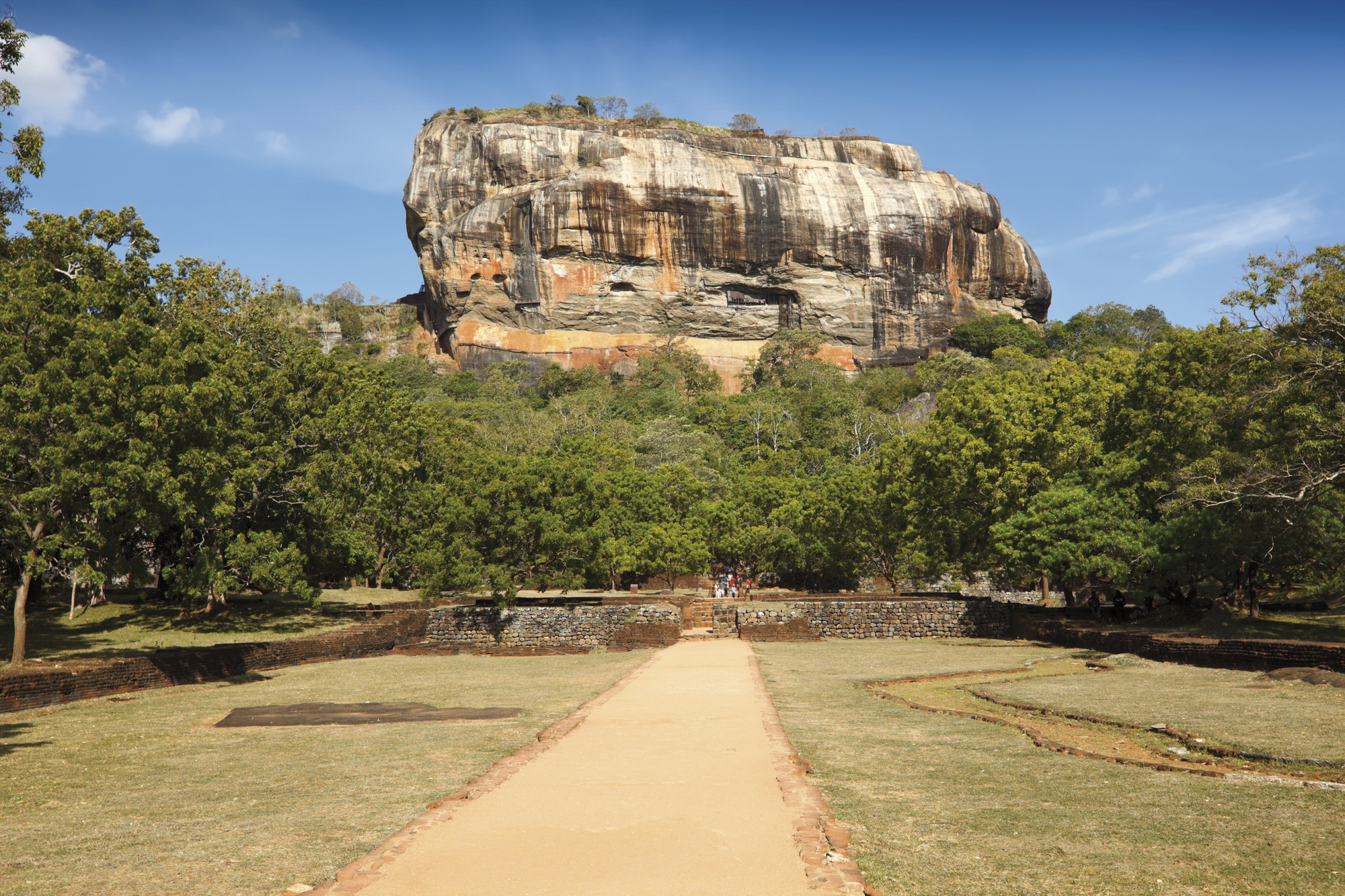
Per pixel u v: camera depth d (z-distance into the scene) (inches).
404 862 299.1
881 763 487.2
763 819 351.6
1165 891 288.8
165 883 295.3
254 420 1323.8
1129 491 1273.4
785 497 2199.8
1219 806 389.4
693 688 797.9
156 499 926.4
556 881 278.8
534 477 1589.6
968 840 342.0
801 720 635.5
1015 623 1493.6
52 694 760.3
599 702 706.2
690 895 265.4
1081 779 446.6
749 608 1514.5
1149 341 4943.4
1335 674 729.6
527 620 1502.2
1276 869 306.8
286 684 917.8
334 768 490.3
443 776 458.0
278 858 321.4
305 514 1405.0
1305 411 906.7
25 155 976.3
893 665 1024.9
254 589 1669.5
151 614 1360.7
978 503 1598.2
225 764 510.3
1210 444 1146.7
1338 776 442.6
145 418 911.0
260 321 1768.0
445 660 1215.6
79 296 954.1
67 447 861.2
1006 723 613.3
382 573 1962.4
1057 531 1295.5
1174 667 903.7
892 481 1820.9
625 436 3371.1
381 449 1646.2
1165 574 1181.7
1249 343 954.7
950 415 1700.3
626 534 2021.4
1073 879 299.4
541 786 409.7
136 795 436.1
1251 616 1264.8
